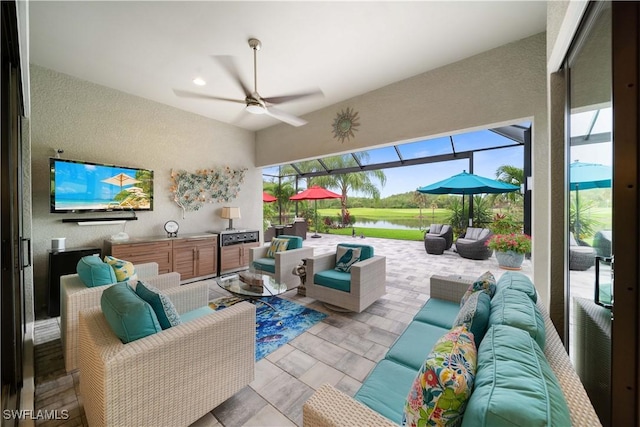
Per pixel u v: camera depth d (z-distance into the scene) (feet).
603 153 3.30
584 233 4.25
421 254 21.39
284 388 5.72
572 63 4.71
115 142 12.35
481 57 9.55
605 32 3.11
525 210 17.31
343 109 13.58
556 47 4.66
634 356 2.46
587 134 4.03
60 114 10.82
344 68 10.52
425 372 2.69
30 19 7.60
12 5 3.83
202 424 4.79
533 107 8.62
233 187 17.44
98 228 11.89
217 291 12.21
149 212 13.60
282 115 10.09
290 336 7.94
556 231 5.31
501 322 3.51
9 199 5.15
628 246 2.49
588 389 3.96
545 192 8.43
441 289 7.37
